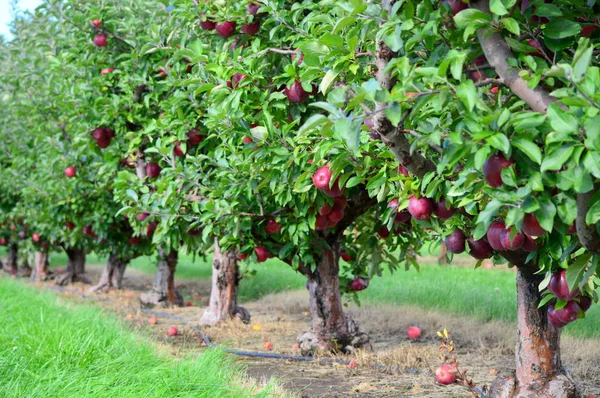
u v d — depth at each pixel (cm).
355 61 483
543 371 572
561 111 315
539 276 571
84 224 1462
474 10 354
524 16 385
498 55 370
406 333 1076
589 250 380
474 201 442
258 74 681
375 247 957
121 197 881
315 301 907
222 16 733
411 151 400
